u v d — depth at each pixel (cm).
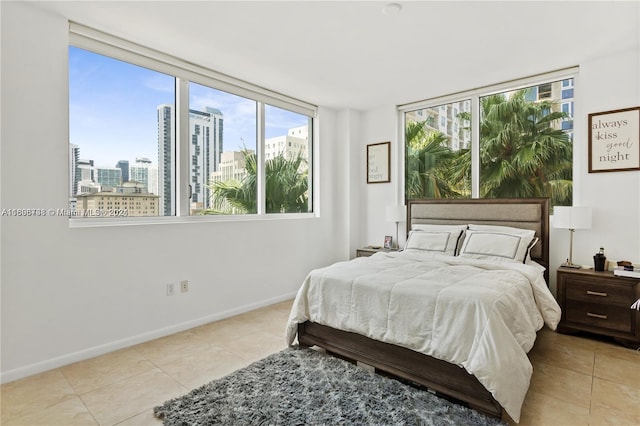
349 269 280
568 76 351
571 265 324
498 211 376
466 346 193
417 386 220
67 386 222
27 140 238
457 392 197
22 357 235
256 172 408
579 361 257
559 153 362
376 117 490
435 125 450
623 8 240
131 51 295
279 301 419
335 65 339
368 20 256
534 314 251
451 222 411
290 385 217
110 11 245
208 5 237
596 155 326
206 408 193
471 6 239
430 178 455
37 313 242
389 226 479
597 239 326
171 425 179
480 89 404
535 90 376
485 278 246
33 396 211
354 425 178
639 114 305
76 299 260
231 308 366
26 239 238
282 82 385
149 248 302
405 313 220
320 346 267
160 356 266
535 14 248
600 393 212
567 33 277
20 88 235
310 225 461
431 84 391
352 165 496
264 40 288
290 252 434
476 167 411
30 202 239
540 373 238
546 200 346
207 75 347
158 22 259
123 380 229
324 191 482
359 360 242
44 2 235
